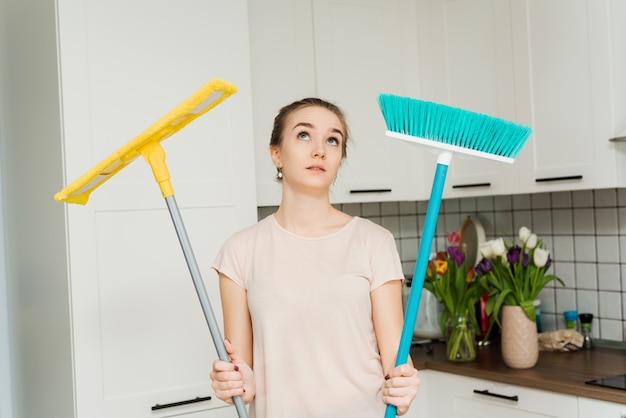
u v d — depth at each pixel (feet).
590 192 9.31
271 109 8.88
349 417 5.01
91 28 7.21
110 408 7.16
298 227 5.30
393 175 9.78
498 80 9.02
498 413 8.14
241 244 5.37
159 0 7.57
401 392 4.61
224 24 7.97
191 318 7.62
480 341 9.71
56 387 7.53
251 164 8.07
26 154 8.10
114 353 7.21
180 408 7.51
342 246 5.19
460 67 9.48
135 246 7.35
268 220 5.43
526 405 7.81
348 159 9.41
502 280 8.43
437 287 8.90
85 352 7.07
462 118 4.58
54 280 7.41
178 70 7.67
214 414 7.69
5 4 8.63
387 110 4.56
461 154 4.66
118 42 7.34
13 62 8.43
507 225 10.35
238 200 7.97
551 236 9.78
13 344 9.00
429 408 8.98
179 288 7.57
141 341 7.35
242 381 4.97
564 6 8.24
